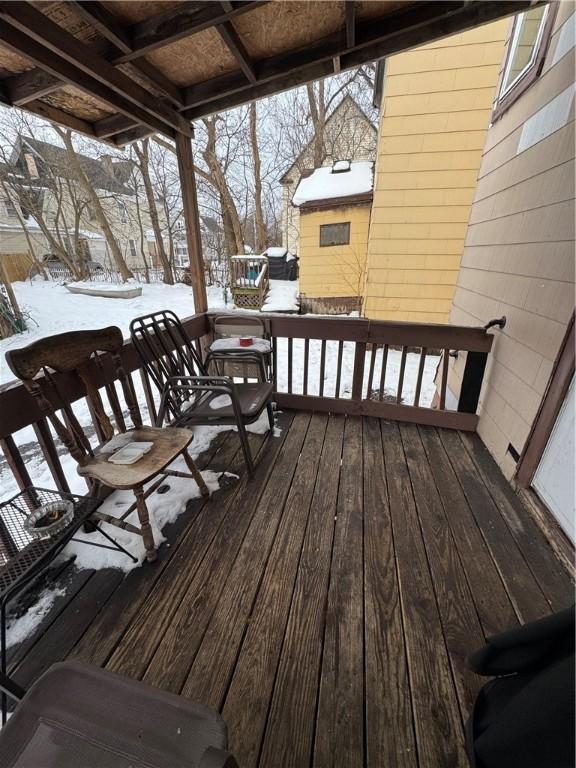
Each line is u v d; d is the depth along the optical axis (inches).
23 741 23.5
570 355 56.9
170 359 80.7
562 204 63.2
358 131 402.0
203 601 48.8
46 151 416.8
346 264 249.4
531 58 81.4
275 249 420.5
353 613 47.1
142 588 50.6
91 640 43.9
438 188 169.9
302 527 61.6
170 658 42.0
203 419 74.5
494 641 27.6
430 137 163.0
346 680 39.8
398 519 63.4
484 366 88.2
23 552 39.8
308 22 57.6
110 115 79.5
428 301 188.7
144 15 49.8
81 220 577.9
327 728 35.8
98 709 24.9
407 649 42.9
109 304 342.0
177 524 62.4
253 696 38.4
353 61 70.2
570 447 56.5
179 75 69.1
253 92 78.6
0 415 48.6
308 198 237.3
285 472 76.7
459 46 147.6
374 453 83.4
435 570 53.3
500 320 82.0
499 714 27.9
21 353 47.3
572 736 19.8
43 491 48.5
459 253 177.5
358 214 235.0
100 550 56.4
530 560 55.0
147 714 24.6
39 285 466.9
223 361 101.6
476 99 153.6
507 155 89.4
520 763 23.2
